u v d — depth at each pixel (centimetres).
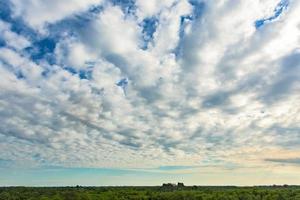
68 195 15300
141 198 14900
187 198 15438
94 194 15338
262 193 16338
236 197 15438
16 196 16025
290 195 15788
